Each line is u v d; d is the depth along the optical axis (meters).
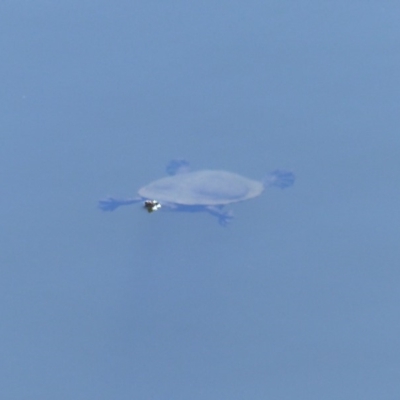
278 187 18.61
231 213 18.20
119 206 18.42
